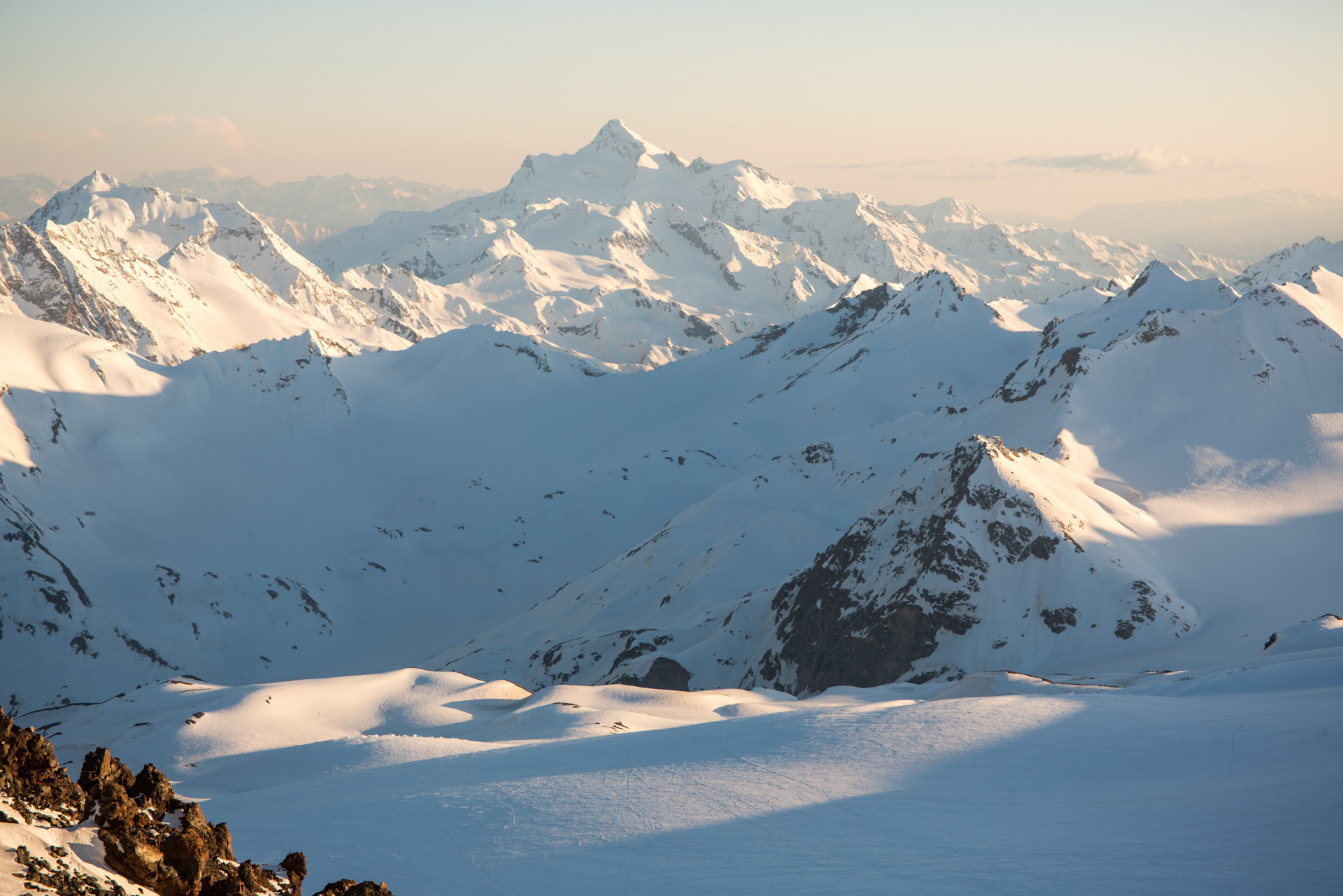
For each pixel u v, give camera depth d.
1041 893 26.30
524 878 28.94
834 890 27.45
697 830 33.16
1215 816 30.94
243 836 33.59
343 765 68.25
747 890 27.53
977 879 27.75
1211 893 25.09
